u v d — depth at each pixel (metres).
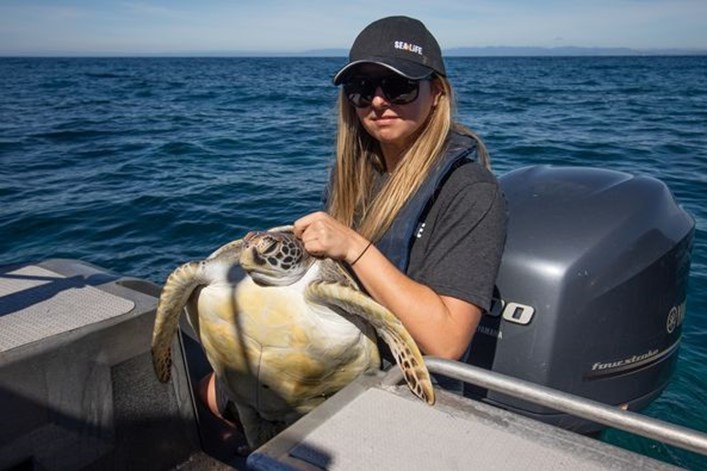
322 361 2.00
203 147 12.47
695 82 40.34
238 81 46.06
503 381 1.39
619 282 2.23
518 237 2.31
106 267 5.61
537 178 2.64
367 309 1.66
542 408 2.23
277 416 2.29
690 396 3.10
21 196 8.03
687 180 8.20
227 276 2.05
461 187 1.77
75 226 6.79
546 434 1.28
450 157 1.82
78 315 1.86
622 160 10.21
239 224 6.81
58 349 1.68
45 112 20.58
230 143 13.03
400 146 2.04
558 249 2.23
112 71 72.62
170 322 1.95
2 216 7.07
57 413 1.71
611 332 2.24
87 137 14.10
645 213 2.37
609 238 2.25
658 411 2.97
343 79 1.92
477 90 31.58
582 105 22.33
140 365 1.93
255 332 2.00
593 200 2.40
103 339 1.80
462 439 1.27
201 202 7.68
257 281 2.01
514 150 11.60
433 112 1.92
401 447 1.25
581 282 2.18
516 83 39.62
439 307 1.64
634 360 2.32
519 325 2.23
